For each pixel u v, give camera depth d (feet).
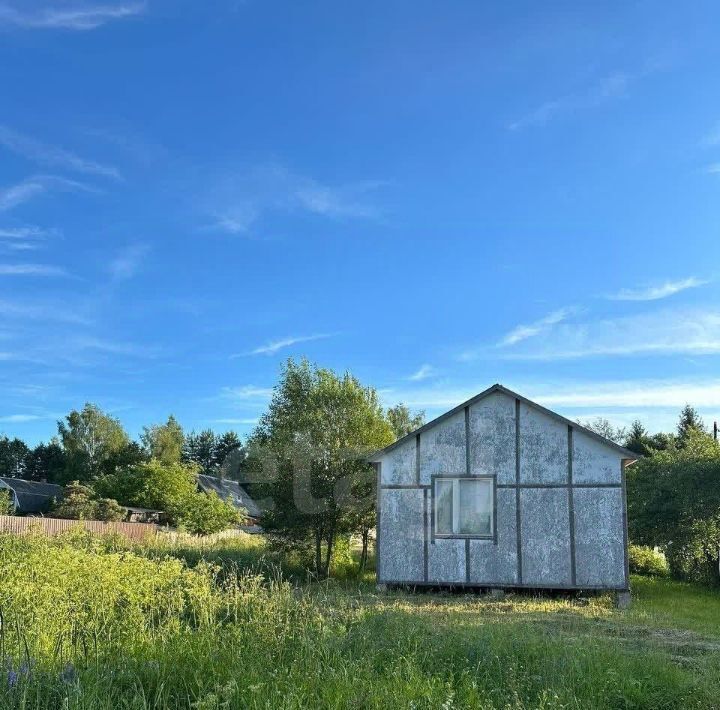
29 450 260.42
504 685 22.00
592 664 24.11
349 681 19.53
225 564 59.82
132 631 24.57
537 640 27.96
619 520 60.29
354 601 41.06
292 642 23.81
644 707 21.50
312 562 72.79
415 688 19.61
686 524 77.20
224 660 21.04
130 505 150.30
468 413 64.28
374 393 80.18
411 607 49.01
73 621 24.85
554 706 19.65
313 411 76.23
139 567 35.91
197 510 138.21
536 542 61.52
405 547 63.77
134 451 234.99
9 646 20.62
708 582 77.41
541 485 62.13
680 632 38.60
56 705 16.92
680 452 87.15
